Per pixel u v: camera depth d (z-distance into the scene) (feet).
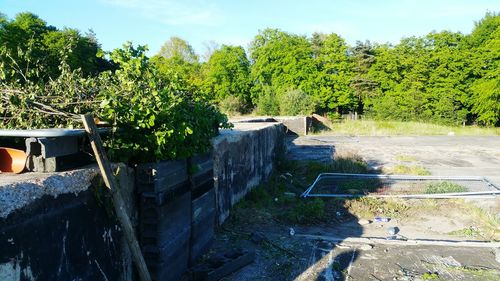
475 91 122.31
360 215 25.18
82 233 10.13
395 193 30.14
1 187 7.96
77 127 11.94
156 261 12.98
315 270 16.94
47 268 8.84
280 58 139.64
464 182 34.47
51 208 9.10
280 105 114.73
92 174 10.71
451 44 137.59
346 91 138.31
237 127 35.88
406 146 64.49
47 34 65.98
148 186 12.98
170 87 14.73
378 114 128.67
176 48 200.03
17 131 9.87
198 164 16.48
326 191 31.37
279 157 42.60
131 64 13.83
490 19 133.90
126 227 11.06
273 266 17.21
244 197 26.78
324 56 142.61
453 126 118.83
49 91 13.17
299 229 22.43
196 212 16.33
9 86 13.06
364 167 41.11
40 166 10.12
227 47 150.82
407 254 18.84
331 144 66.18
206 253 17.69
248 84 147.84
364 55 140.46
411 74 132.57
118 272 11.69
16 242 8.01
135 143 12.87
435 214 25.41
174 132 13.37
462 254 18.84
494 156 53.16
